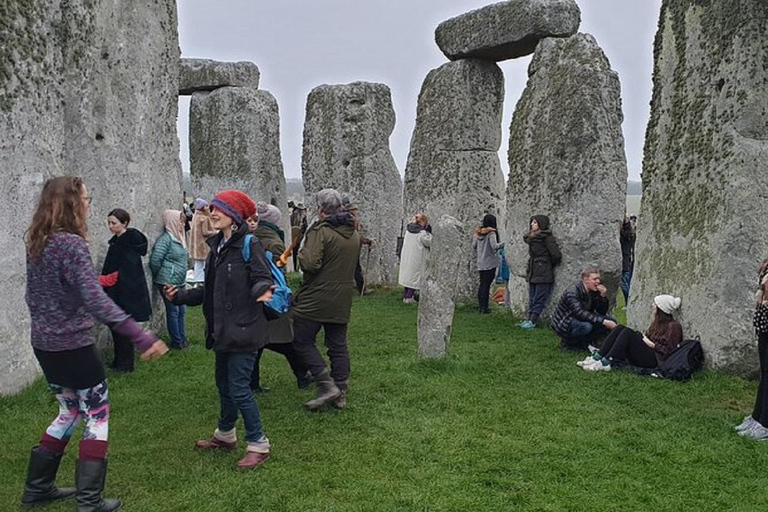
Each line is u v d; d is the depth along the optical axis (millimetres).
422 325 7969
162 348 4098
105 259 7621
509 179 11914
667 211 8375
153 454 5285
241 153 16609
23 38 6605
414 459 5250
